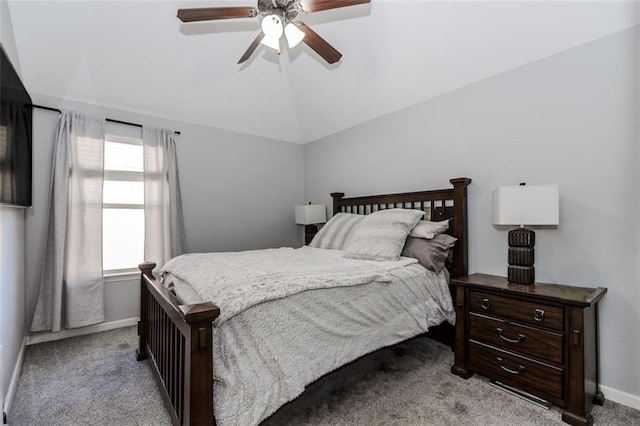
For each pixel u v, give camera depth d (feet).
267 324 4.66
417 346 8.36
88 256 9.55
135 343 8.88
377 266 7.21
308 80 11.61
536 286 6.42
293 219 14.99
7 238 6.32
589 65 6.44
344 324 5.65
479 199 8.32
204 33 9.66
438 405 5.76
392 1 7.81
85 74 9.30
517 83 7.55
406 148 10.30
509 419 5.38
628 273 5.97
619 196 6.08
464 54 7.98
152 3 8.54
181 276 6.60
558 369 5.49
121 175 10.59
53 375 7.00
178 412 4.63
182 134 11.84
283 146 14.69
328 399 5.92
